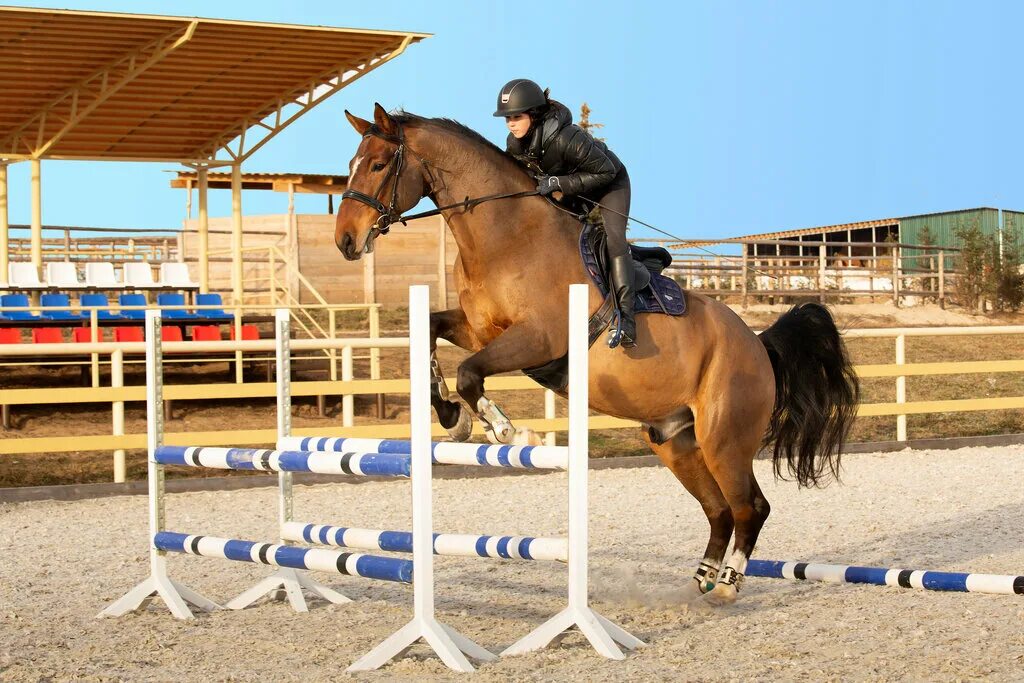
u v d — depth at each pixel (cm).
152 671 529
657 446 706
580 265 631
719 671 518
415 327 546
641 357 644
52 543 884
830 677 505
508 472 1278
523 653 555
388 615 650
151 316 680
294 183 2606
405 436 1284
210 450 647
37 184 1742
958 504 1041
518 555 567
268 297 2336
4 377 1551
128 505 1066
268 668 534
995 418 1698
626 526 950
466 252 632
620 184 652
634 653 559
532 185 643
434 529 939
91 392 1173
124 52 1496
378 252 2389
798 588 731
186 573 779
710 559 695
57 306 1642
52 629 623
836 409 732
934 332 1470
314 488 1174
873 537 892
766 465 1323
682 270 2611
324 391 1266
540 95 638
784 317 736
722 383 667
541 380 665
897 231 3697
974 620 621
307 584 692
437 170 627
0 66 1494
